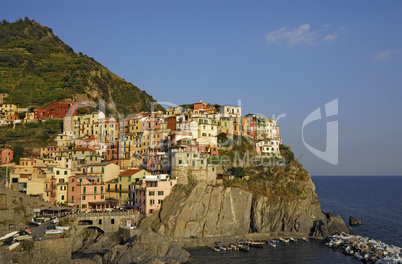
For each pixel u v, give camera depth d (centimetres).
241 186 16088
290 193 16550
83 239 13088
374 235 16712
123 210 14450
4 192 12756
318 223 16075
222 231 14800
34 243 10375
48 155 18612
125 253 11031
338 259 12756
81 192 14425
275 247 14012
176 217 13850
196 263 11794
